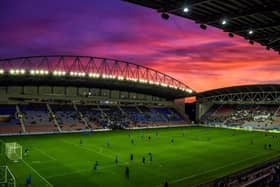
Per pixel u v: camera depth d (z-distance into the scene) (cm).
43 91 9106
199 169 3600
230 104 11725
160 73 10694
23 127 7225
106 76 9100
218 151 4938
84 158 4175
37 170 3447
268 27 1964
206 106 11769
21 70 7788
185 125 10456
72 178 3125
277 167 2920
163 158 4266
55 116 8269
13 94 8238
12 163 3788
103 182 2992
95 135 6925
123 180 3075
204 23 1908
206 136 7138
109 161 3994
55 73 8306
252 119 10138
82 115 8825
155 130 8438
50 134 6994
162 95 11369
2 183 2898
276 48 2564
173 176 3256
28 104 8488
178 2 1612
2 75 7544
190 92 11056
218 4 1659
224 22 1827
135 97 10962
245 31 2111
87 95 9869
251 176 2628
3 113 7638
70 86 9538
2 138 6169
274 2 1625
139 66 9975
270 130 8862
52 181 3003
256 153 4772
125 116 9656
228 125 9919
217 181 2448
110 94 10369
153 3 1644
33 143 5494
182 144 5700
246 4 1667
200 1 1548
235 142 6122
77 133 7288
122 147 5194
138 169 3566
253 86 9294
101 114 9306
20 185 2845
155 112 10894
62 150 4797
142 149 5016
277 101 9744
